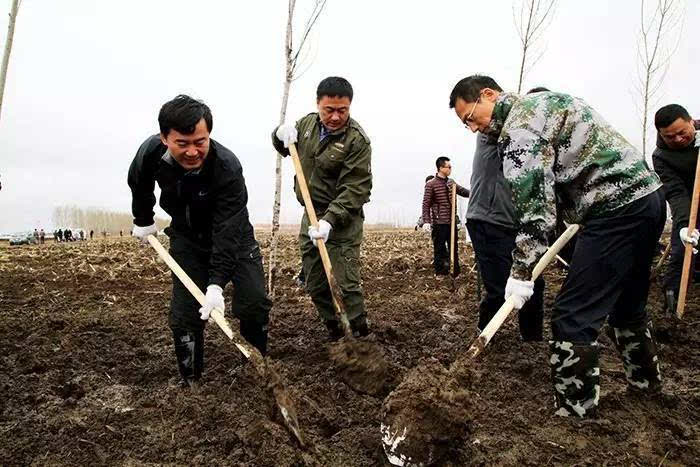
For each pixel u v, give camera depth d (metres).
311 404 3.47
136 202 3.89
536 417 3.40
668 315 5.36
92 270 10.34
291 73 5.88
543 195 3.11
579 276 3.26
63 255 14.48
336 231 4.67
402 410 2.82
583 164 3.17
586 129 3.16
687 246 5.18
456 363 2.97
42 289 8.32
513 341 4.95
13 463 2.98
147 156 3.60
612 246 3.20
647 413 3.47
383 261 11.16
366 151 4.60
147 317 6.23
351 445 3.09
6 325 5.74
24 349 4.97
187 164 3.29
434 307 6.72
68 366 4.49
